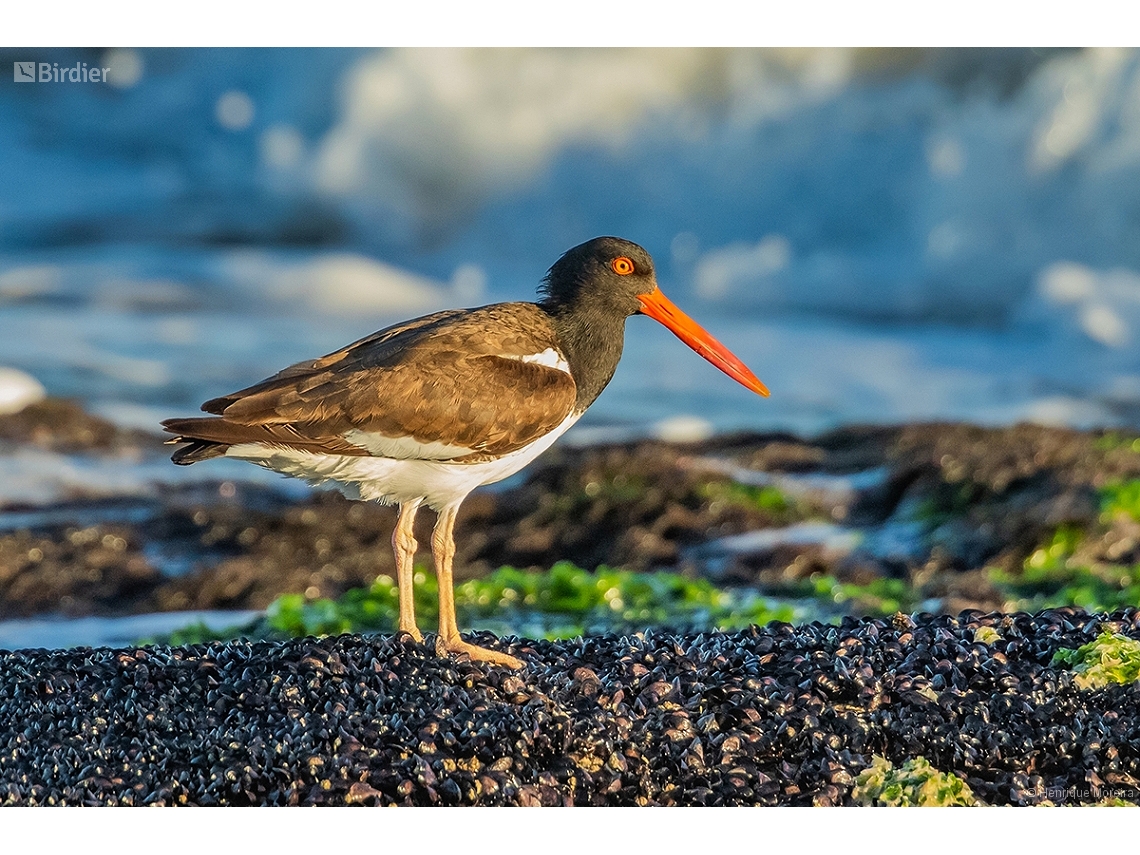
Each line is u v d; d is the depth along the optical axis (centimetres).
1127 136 2739
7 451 1725
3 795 738
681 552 1508
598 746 754
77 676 869
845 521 1578
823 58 3053
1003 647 880
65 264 2866
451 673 820
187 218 3155
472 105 3173
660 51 3123
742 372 962
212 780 736
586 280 937
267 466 865
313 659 834
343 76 3222
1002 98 2897
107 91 3322
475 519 1575
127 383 2089
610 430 1944
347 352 889
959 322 2775
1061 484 1562
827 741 764
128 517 1545
